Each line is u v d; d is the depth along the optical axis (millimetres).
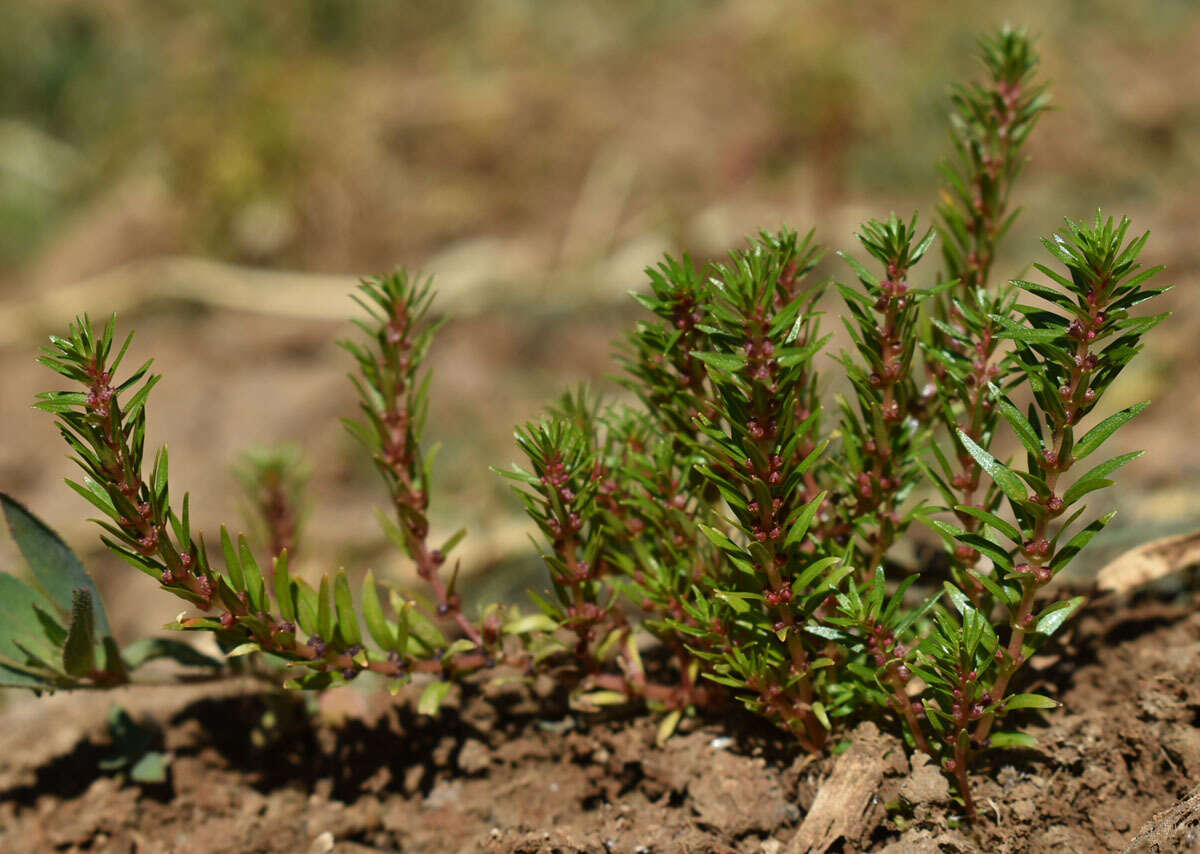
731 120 1140
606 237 1040
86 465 419
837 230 960
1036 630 421
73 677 460
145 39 1454
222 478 737
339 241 1091
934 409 449
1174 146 977
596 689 475
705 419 418
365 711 491
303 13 1453
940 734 439
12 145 1351
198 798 488
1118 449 578
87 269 1090
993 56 458
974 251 459
